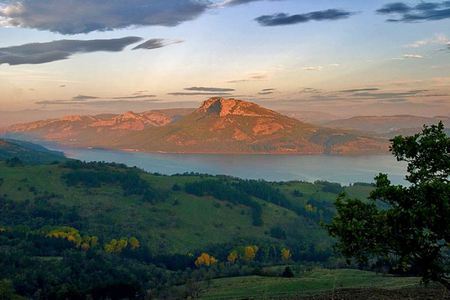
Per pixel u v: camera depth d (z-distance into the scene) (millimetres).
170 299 114125
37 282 124562
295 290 96438
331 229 26828
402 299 38375
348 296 41125
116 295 121625
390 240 25297
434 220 23656
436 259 24938
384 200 27125
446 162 25828
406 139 27125
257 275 140125
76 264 146875
